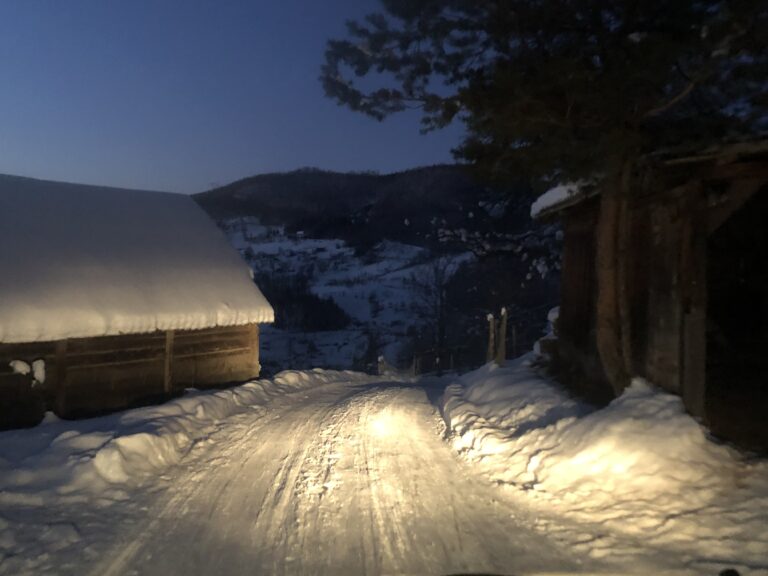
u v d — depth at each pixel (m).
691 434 7.13
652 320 9.18
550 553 5.44
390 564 5.27
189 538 5.89
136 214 14.99
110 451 7.90
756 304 11.58
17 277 11.20
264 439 10.23
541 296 26.92
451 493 7.25
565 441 7.90
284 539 5.86
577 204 12.13
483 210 27.17
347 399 14.79
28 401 10.70
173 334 13.11
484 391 12.73
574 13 7.82
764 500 5.99
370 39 8.42
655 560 5.20
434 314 31.83
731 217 11.38
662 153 7.70
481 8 7.96
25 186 13.72
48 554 5.51
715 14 6.81
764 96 7.24
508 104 7.87
